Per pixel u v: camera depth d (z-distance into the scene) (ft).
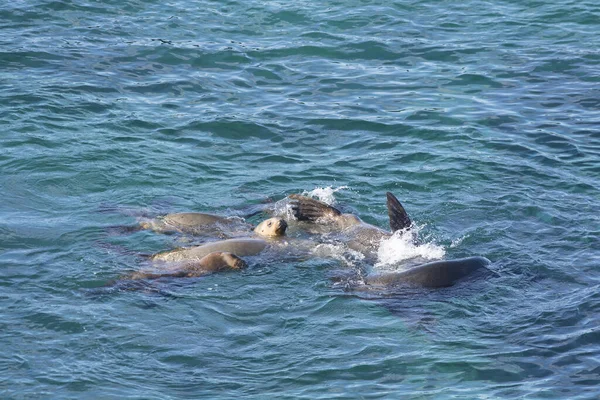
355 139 226.17
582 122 236.22
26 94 233.76
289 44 282.15
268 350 139.33
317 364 136.26
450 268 161.58
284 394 128.77
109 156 207.92
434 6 312.50
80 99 235.81
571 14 304.91
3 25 279.08
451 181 204.33
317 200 186.19
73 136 215.51
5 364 131.44
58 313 145.07
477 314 150.61
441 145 222.69
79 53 264.72
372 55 277.23
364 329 145.69
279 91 253.24
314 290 157.38
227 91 251.39
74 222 178.91
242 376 132.87
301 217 186.29
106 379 129.90
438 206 193.36
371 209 193.26
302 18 299.79
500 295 156.46
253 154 216.95
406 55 277.23
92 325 142.41
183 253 166.50
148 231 177.17
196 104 241.76
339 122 234.79
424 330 145.59
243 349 139.44
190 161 210.59
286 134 227.61
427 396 129.08
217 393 128.47
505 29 295.07
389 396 128.98
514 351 140.26
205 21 295.69
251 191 198.80
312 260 169.27
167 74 258.37
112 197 191.72
